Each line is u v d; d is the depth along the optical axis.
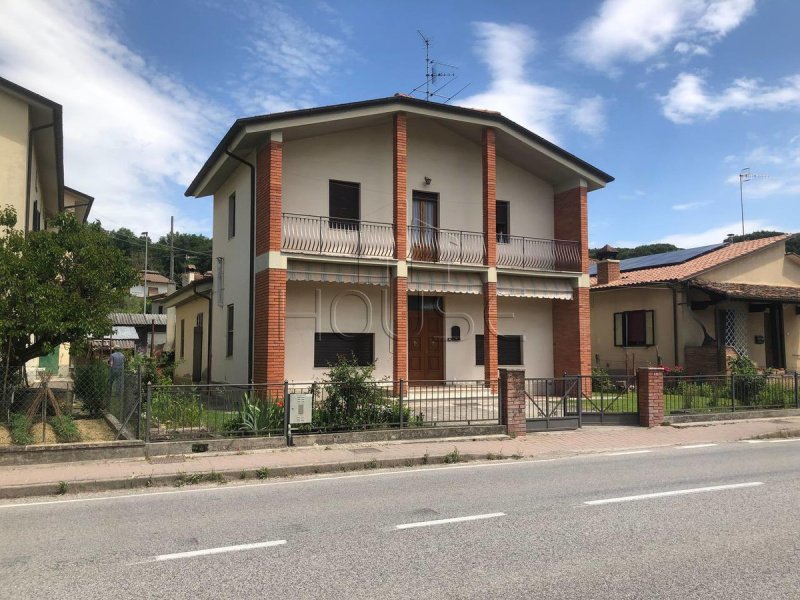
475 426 12.23
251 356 15.95
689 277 20.88
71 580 4.70
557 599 4.27
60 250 10.93
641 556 5.19
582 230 19.53
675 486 8.10
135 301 57.78
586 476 8.85
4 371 10.07
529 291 18.58
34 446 9.05
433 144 18.62
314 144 16.88
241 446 10.41
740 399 15.51
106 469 8.75
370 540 5.68
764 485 8.16
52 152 16.77
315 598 4.32
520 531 5.96
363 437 11.30
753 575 4.75
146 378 11.24
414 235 17.91
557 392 14.20
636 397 14.36
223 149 16.56
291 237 16.12
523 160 19.67
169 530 6.08
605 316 24.52
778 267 23.47
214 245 20.77
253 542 5.65
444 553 5.29
